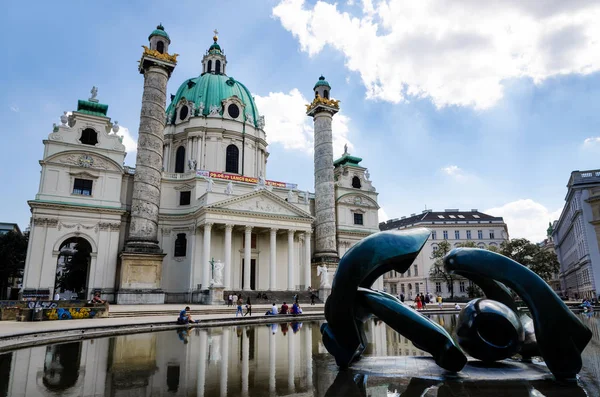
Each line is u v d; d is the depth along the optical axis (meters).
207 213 45.31
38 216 42.06
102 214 44.78
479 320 9.51
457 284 78.25
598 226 56.06
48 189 42.88
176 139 60.03
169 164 59.22
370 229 63.66
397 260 9.27
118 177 46.34
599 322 23.03
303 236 53.00
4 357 11.96
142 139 42.59
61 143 44.28
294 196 56.22
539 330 8.46
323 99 55.16
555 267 62.91
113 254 44.53
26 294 39.66
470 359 10.53
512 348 9.30
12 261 55.72
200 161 57.16
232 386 8.27
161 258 41.16
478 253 9.41
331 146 55.34
